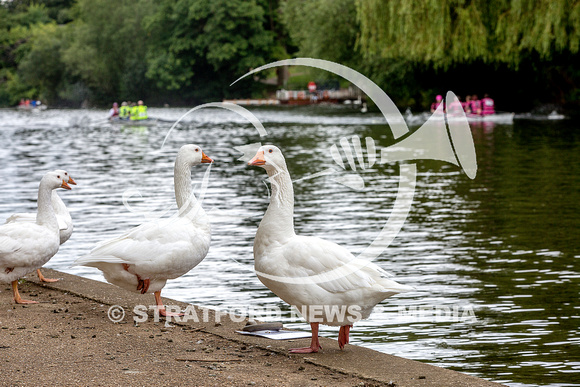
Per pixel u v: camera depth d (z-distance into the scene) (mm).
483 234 13008
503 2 38594
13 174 23812
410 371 5250
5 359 5406
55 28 95750
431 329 7844
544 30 36000
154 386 4812
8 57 104875
